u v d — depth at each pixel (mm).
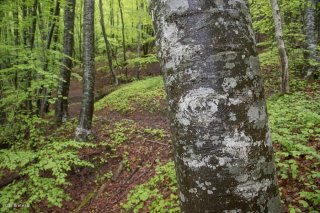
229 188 1145
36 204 6062
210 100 1154
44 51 8727
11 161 4727
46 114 13336
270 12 10664
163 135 8547
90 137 8609
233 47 1171
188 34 1184
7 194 4594
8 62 9047
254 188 1160
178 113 1229
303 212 3227
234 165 1146
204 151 1166
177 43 1207
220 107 1150
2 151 5117
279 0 11164
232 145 1147
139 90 16109
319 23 12359
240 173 1146
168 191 4961
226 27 1176
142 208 4957
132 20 23266
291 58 11430
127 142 8570
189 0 1189
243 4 1252
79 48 30156
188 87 1187
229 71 1158
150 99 13984
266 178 1201
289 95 8031
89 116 8648
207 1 1176
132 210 5195
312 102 7023
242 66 1183
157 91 15203
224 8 1184
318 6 10969
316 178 3764
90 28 8531
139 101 14047
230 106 1154
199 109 1167
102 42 25250
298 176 3832
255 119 1195
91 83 8625
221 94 1153
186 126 1204
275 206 1220
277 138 4422
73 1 10945
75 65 30562
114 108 13945
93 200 6395
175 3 1216
